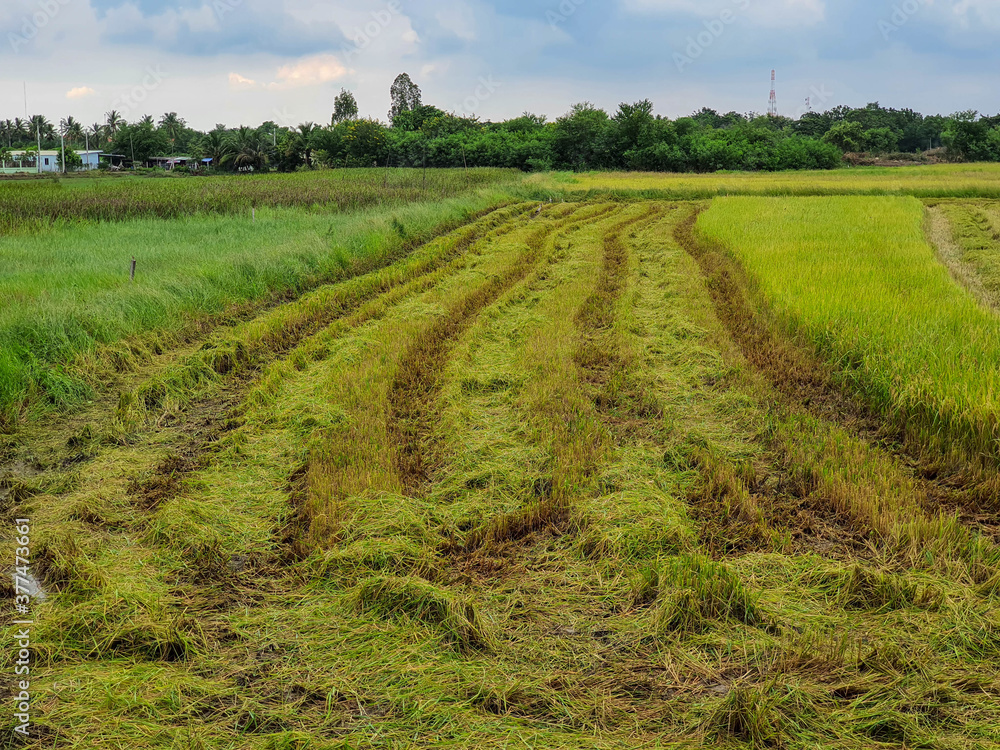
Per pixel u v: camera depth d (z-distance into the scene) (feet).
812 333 30.99
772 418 23.79
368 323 36.04
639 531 16.60
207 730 11.16
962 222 80.02
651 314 38.14
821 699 11.75
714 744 10.89
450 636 13.39
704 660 12.78
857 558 16.12
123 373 28.60
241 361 30.78
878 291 37.09
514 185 122.11
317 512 17.49
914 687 11.99
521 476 19.53
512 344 32.68
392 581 14.33
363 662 12.67
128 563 15.67
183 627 13.53
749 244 55.36
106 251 49.80
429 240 64.44
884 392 24.34
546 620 13.98
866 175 159.12
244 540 16.79
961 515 17.93
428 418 23.95
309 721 11.44
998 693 11.96
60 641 13.11
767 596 14.51
